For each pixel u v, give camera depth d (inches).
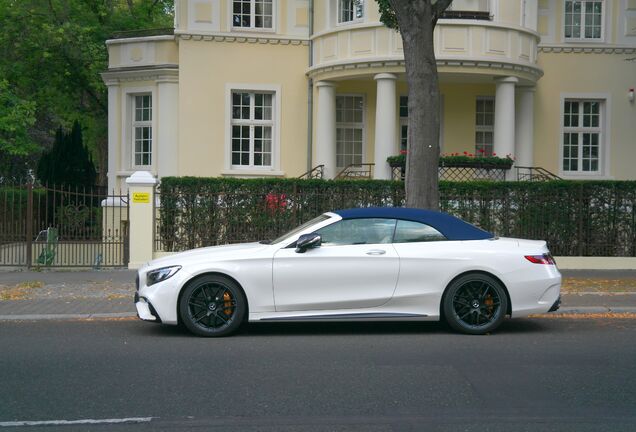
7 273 575.5
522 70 743.1
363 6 738.8
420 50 486.0
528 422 223.3
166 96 808.9
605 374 280.1
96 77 1106.1
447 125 808.9
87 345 334.0
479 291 351.6
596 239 615.2
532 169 758.5
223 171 791.1
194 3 784.3
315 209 604.1
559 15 823.1
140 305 352.8
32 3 1049.5
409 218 356.8
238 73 791.7
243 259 343.9
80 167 975.0
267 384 264.5
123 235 647.8
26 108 978.1
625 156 836.6
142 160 842.8
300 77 799.1
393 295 345.1
